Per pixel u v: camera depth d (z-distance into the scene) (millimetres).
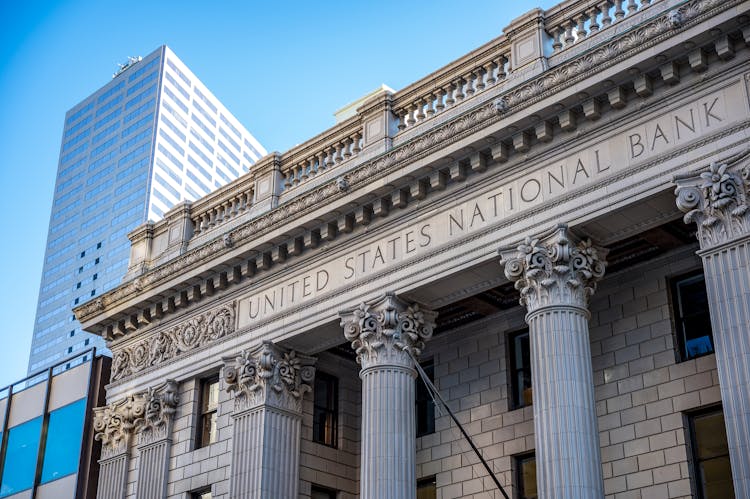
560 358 27562
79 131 179250
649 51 27188
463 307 35031
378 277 33000
